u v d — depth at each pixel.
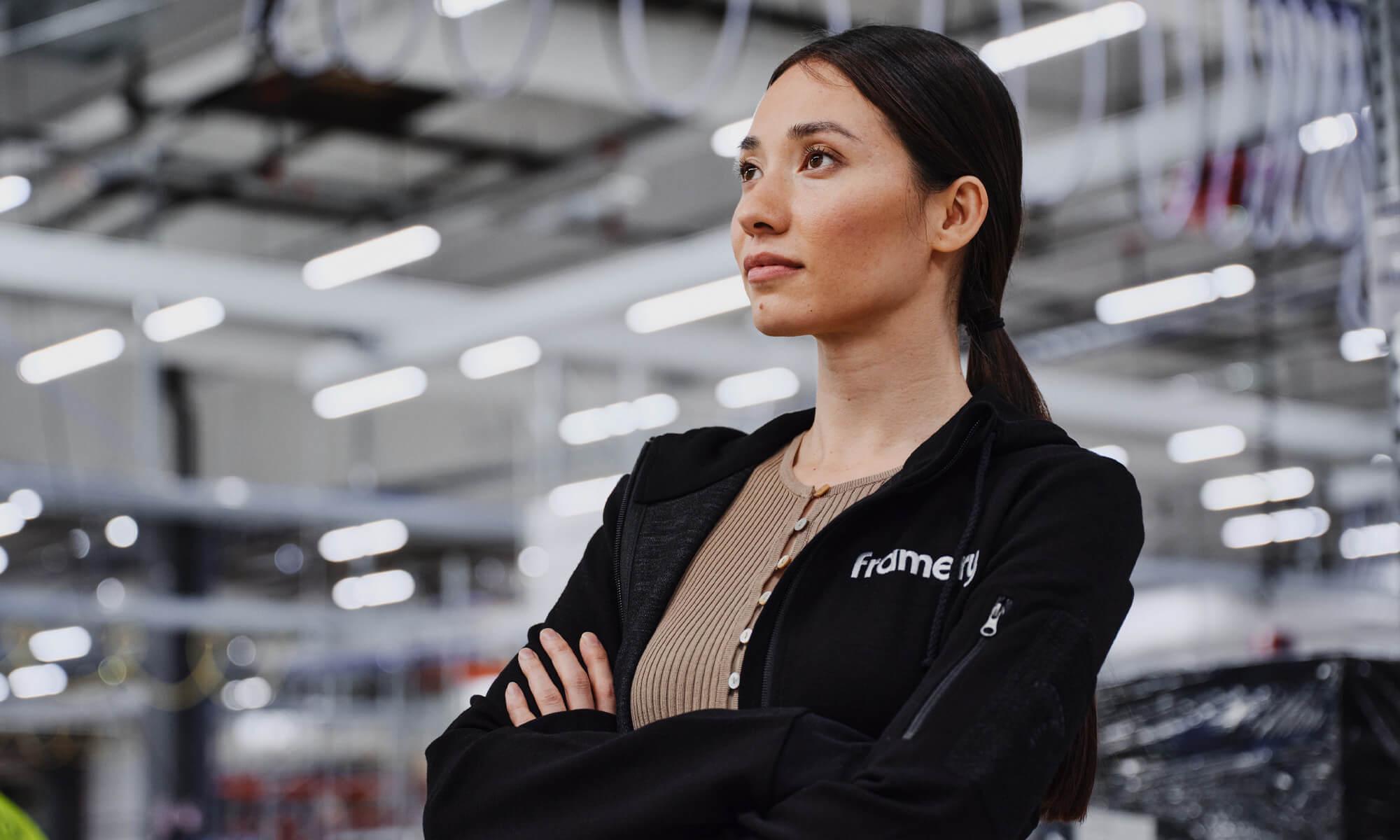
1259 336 13.21
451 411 15.63
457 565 16.45
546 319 9.56
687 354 10.68
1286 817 2.10
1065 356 13.85
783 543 1.26
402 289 10.23
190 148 10.09
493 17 6.95
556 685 1.34
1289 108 3.87
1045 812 1.30
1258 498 16.59
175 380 14.19
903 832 1.02
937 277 1.31
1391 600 11.77
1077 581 1.12
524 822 1.17
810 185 1.27
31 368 12.07
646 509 1.38
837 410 1.32
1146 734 2.27
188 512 12.62
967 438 1.20
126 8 7.89
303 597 17.41
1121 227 10.93
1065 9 6.73
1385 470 14.33
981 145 1.30
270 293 9.62
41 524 15.71
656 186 10.90
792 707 1.16
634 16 4.05
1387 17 2.51
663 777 1.12
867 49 1.29
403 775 13.45
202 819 15.00
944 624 1.15
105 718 18.09
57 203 10.64
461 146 10.26
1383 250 2.45
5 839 1.62
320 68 5.03
